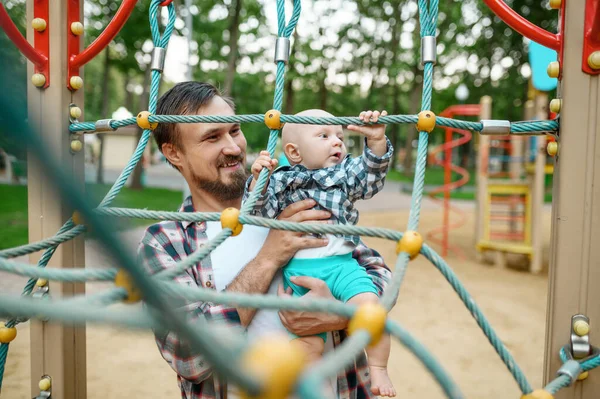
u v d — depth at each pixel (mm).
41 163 276
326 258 1435
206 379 1306
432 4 1235
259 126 17359
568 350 1132
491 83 18500
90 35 10336
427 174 22688
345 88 21047
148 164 26281
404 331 722
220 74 13016
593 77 1165
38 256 1573
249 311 1304
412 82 19328
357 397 1393
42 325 1588
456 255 6367
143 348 3445
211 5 12422
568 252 1165
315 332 1281
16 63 255
